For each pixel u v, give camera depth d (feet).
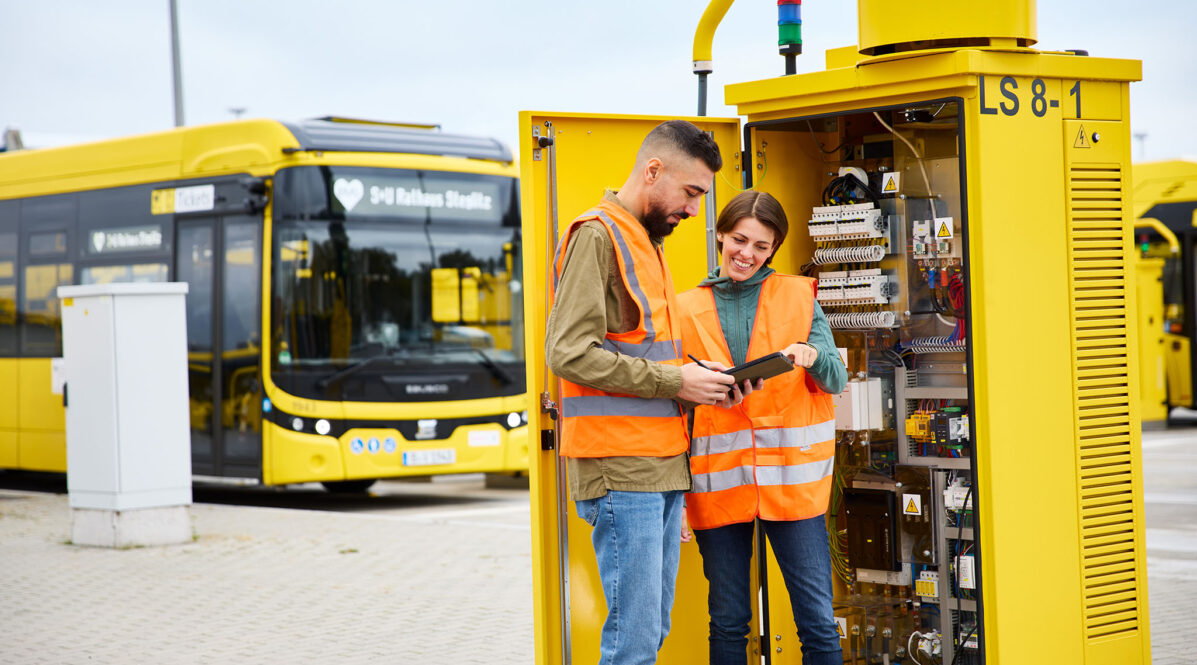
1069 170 16.34
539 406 15.71
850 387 17.35
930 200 17.15
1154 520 37.19
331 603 27.91
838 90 16.34
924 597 17.62
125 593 29.53
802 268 18.10
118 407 36.32
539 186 15.90
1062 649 16.14
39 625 26.04
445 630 24.85
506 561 33.01
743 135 17.63
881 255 17.28
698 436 15.85
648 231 14.83
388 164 45.93
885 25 15.94
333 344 44.57
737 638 16.08
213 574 31.91
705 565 16.14
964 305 15.79
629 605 14.21
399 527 39.93
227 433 45.93
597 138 16.34
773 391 15.62
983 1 15.52
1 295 54.90
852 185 17.65
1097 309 16.65
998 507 15.46
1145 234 72.38
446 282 46.78
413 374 45.75
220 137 46.88
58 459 52.19
